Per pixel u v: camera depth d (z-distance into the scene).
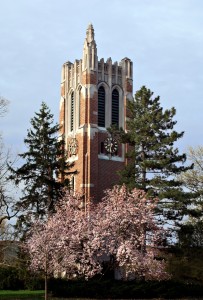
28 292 49.00
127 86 88.69
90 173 80.50
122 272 58.56
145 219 55.50
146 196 57.06
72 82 89.44
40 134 65.38
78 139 83.19
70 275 56.06
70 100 89.38
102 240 55.06
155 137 61.12
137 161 62.12
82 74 85.81
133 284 53.25
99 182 81.50
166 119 62.34
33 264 52.50
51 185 63.50
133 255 54.03
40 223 56.06
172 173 60.56
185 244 58.84
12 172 62.44
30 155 64.50
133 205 56.62
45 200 62.88
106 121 85.50
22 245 52.66
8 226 53.12
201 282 61.44
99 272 54.66
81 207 61.94
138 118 63.41
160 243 57.19
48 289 51.62
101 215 58.41
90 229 56.25
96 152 82.06
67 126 88.75
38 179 63.00
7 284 52.06
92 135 82.06
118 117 87.25
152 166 59.53
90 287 52.19
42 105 66.44
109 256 59.16
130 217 56.06
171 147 60.50
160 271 55.69
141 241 55.72
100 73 86.50
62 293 51.84
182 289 54.38
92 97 83.88
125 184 61.16
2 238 51.03
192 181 68.31
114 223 55.97
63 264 53.53
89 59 85.06
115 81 87.88
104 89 86.56
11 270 52.72
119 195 57.75
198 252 61.34
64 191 62.50
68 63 91.81
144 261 54.34
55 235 53.75
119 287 52.34
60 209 57.69
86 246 54.91
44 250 51.00
